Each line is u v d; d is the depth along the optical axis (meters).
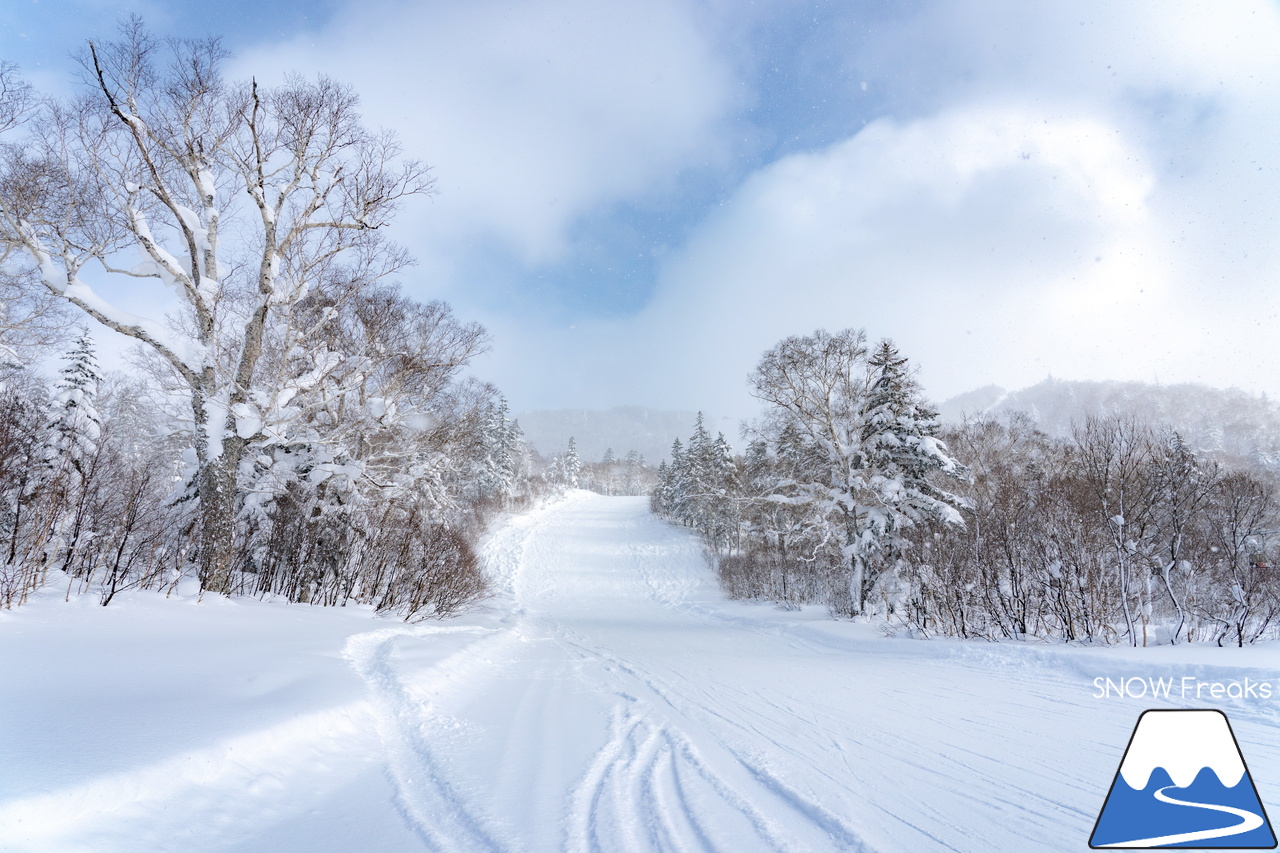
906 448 20.25
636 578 38.97
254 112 11.62
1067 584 11.48
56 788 2.62
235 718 3.87
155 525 10.85
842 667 9.09
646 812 3.24
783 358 22.31
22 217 10.19
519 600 29.75
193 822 2.81
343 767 3.80
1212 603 11.52
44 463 8.96
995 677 7.88
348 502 15.42
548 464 114.88
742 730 5.10
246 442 12.28
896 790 3.67
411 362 14.98
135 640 6.18
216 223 12.16
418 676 6.12
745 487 33.94
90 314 10.59
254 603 10.68
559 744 4.51
